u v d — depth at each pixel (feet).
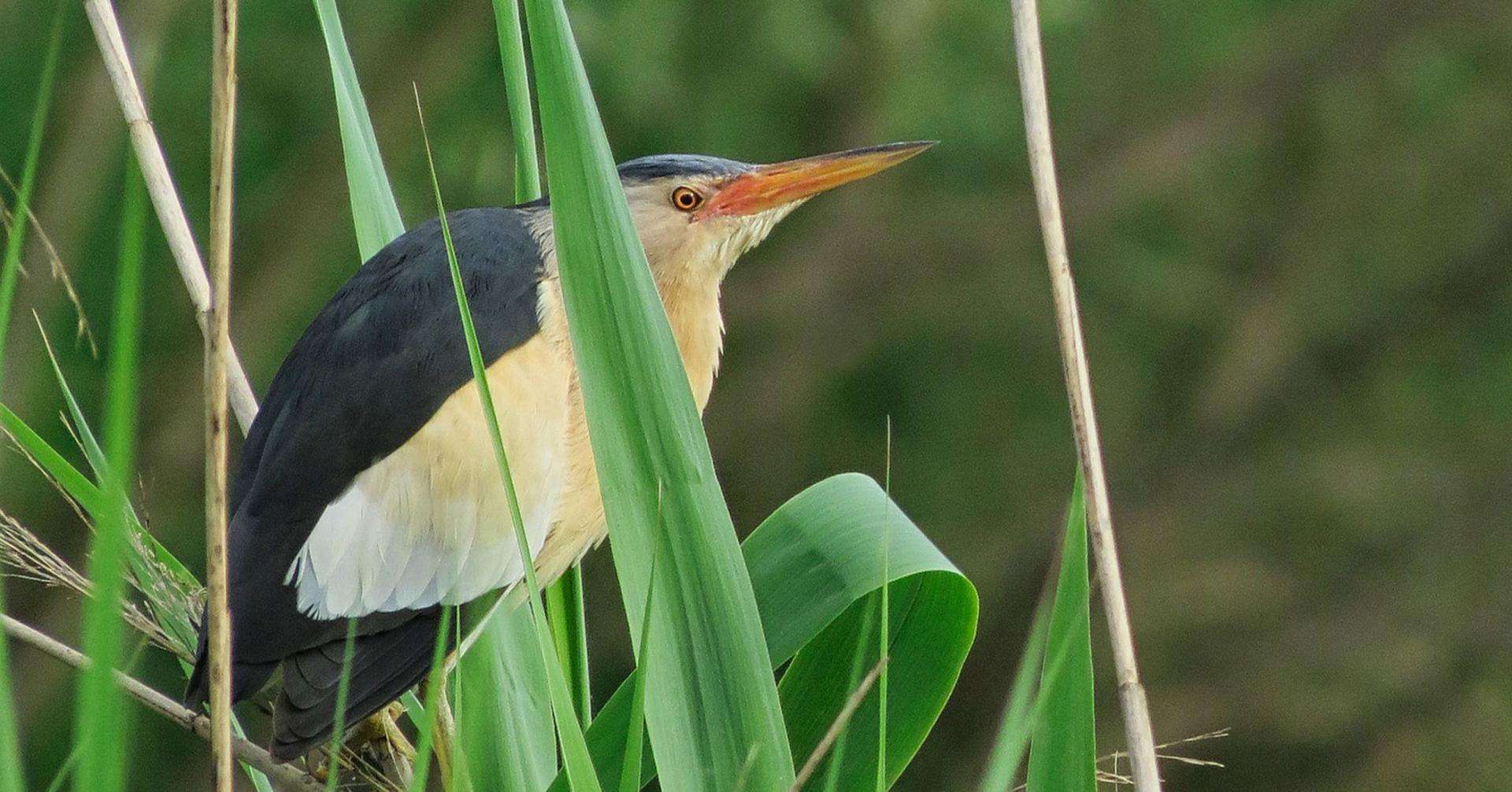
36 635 12.73
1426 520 52.21
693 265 19.02
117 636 9.59
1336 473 52.75
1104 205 51.72
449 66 42.78
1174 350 54.54
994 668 51.55
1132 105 52.54
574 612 16.25
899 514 13.50
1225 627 52.01
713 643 11.43
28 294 38.37
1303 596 52.06
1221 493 53.11
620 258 11.45
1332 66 51.01
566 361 17.02
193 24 41.45
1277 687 51.13
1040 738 11.46
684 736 11.32
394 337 16.30
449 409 16.19
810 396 51.78
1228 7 52.60
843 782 13.78
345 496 15.71
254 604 15.17
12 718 10.39
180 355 43.19
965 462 52.06
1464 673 50.78
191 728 13.87
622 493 11.39
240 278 43.86
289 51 42.63
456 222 17.40
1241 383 53.83
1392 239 54.34
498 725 14.46
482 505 16.19
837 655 13.87
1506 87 52.70
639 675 10.73
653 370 11.46
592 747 13.65
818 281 51.90
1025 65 12.37
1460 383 54.13
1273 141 54.13
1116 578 11.85
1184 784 51.70
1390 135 53.98
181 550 42.42
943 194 52.16
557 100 11.39
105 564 9.43
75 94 39.81
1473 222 53.78
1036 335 52.26
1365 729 51.34
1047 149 12.30
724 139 44.14
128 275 9.09
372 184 16.87
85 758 9.61
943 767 52.06
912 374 52.49
